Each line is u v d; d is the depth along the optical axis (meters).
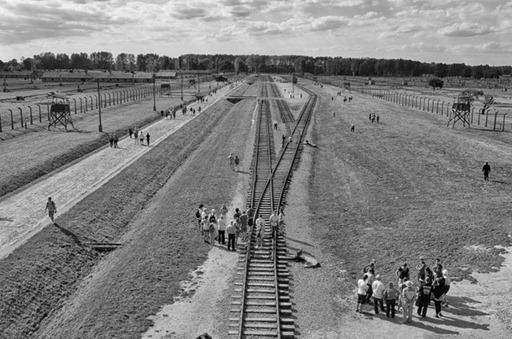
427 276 22.53
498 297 23.97
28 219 34.62
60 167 51.84
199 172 52.62
